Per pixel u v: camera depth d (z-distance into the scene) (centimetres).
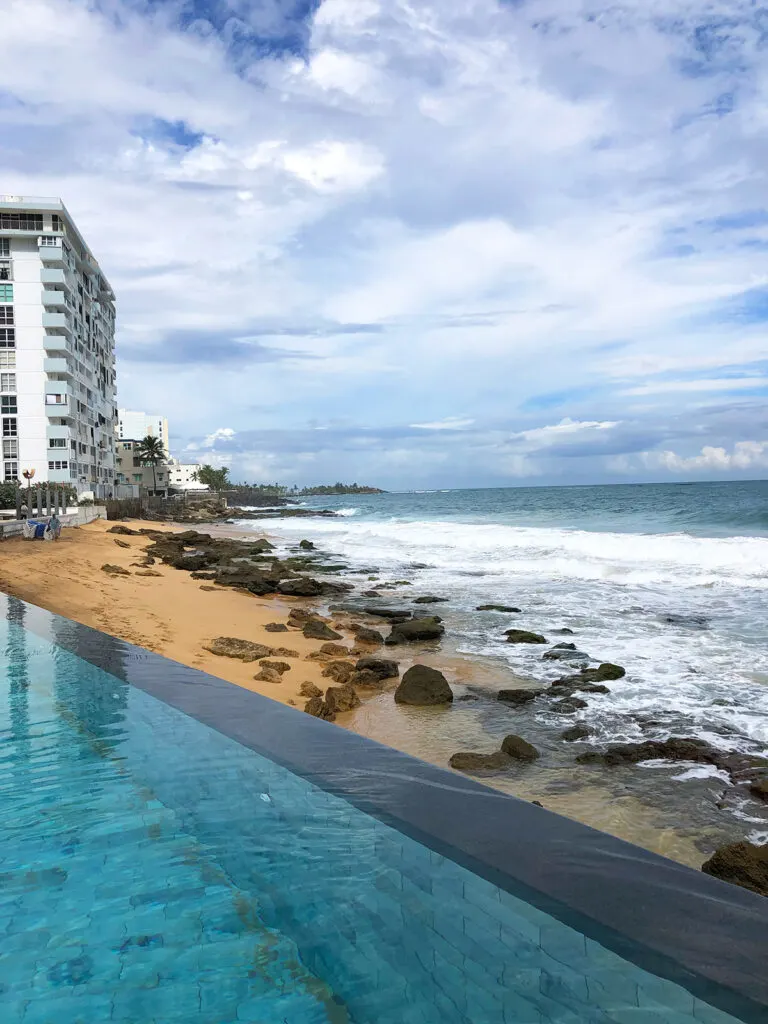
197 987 285
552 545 3147
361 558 3139
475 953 267
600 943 249
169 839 389
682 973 233
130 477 11769
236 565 2853
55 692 620
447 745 901
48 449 6306
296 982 276
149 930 319
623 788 765
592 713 1011
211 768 421
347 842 331
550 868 290
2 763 491
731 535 3375
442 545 3522
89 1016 274
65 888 353
